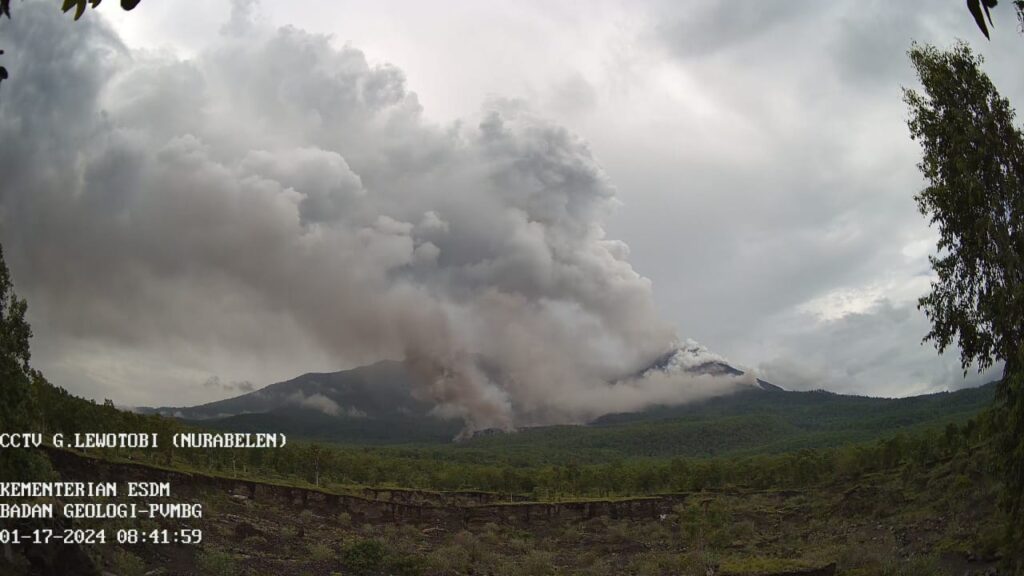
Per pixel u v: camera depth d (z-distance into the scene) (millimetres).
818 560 49875
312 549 55000
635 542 89188
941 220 37094
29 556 30000
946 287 36812
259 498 81750
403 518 99062
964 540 47188
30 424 37531
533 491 148375
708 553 62438
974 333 35781
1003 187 35188
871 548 51844
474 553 69062
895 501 79812
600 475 161125
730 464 172375
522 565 64500
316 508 87500
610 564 69938
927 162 37719
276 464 124938
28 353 36875
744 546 76250
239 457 118750
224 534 54938
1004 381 34562
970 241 35719
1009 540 39406
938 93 37250
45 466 43094
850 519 82938
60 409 80250
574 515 117500
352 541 65625
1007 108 36250
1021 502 33844
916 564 43406
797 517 96938
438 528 99062
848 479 119438
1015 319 33469
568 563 72875
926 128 37531
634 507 122750
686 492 144000
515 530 107000
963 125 35812
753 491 133375
